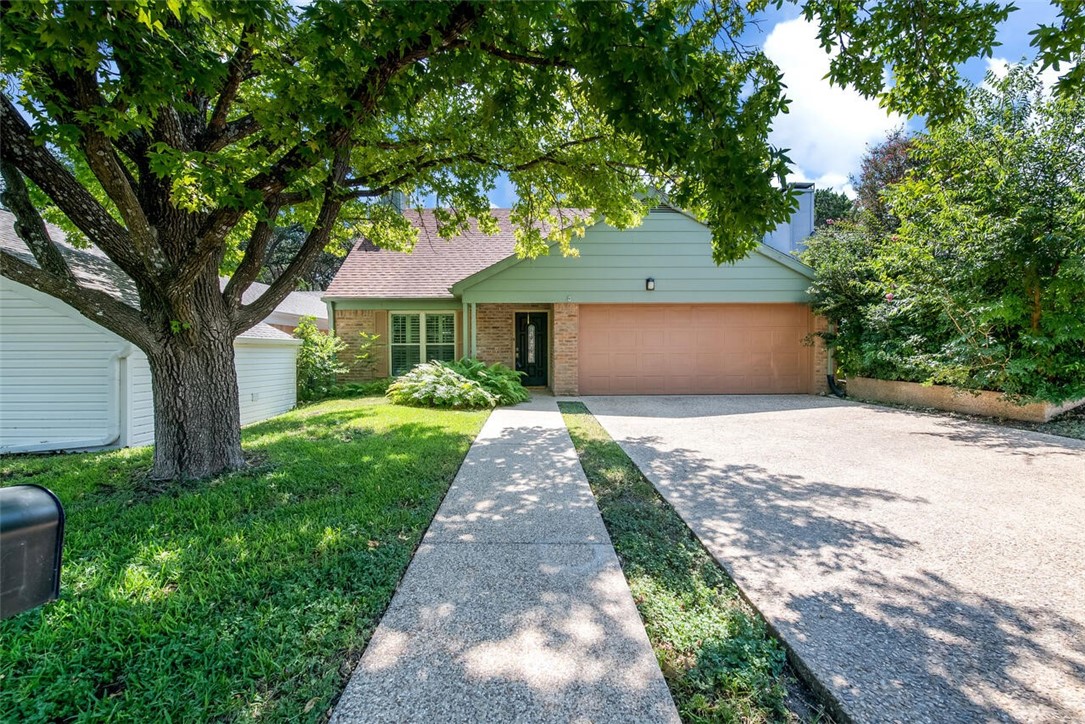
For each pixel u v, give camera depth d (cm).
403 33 268
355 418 728
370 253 1297
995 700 157
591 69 292
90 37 220
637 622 201
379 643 184
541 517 325
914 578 240
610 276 1020
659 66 258
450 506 346
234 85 406
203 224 380
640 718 148
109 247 361
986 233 648
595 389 1080
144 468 454
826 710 158
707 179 300
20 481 418
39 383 591
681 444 564
